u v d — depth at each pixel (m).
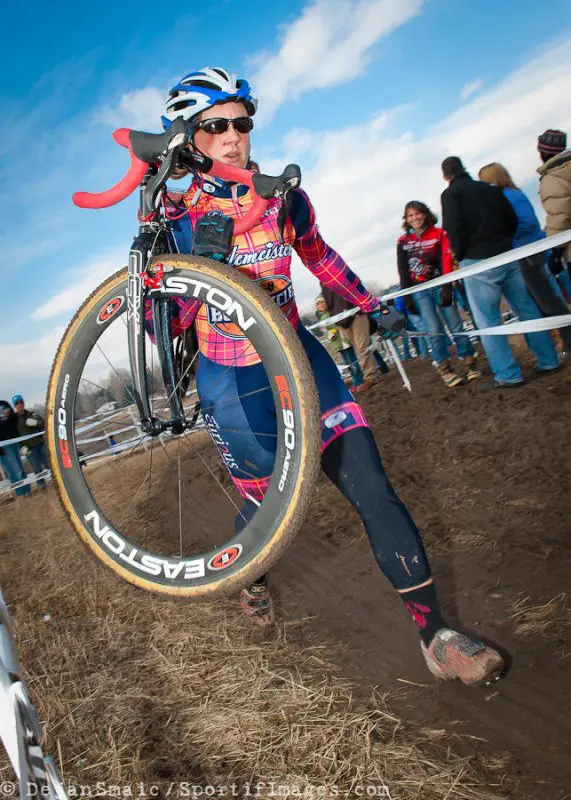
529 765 1.69
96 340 1.81
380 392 6.83
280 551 1.57
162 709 2.26
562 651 2.06
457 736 1.86
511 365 5.03
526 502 3.18
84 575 4.00
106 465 8.30
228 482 5.61
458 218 4.75
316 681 2.29
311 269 2.29
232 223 1.90
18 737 0.99
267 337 1.59
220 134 2.07
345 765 1.80
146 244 1.74
